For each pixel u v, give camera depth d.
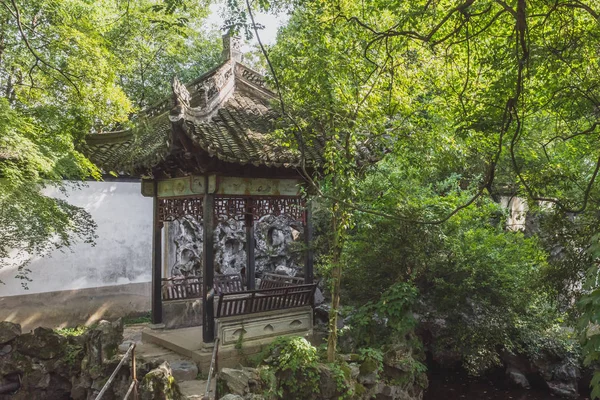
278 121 8.71
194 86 12.14
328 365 8.80
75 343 10.38
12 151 9.73
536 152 12.27
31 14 11.47
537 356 13.01
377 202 11.27
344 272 11.85
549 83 8.41
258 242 18.12
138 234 15.94
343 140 9.24
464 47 9.27
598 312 3.24
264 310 10.31
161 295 11.75
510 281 11.66
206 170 9.79
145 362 9.08
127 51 15.02
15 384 9.81
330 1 8.42
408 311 10.41
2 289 13.23
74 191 14.59
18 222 10.73
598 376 3.42
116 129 13.55
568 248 10.98
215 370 8.45
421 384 10.43
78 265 14.60
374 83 8.65
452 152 10.21
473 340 11.66
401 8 8.66
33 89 11.63
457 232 11.96
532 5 7.29
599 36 7.43
